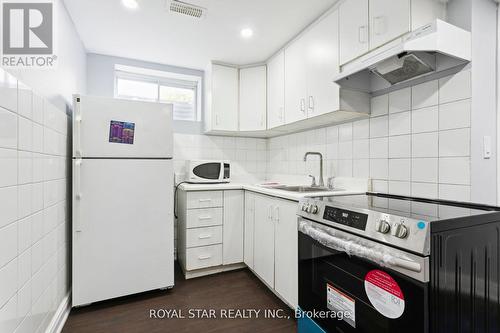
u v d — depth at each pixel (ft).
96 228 5.79
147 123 6.30
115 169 5.96
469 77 4.15
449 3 4.51
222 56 8.48
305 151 8.29
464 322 2.90
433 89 4.67
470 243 2.97
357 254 3.29
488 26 4.38
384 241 2.99
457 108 4.31
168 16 6.32
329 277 3.96
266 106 8.73
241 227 7.98
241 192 8.00
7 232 3.13
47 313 4.55
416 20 4.29
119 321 5.36
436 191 4.61
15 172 3.33
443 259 2.70
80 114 5.65
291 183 8.97
